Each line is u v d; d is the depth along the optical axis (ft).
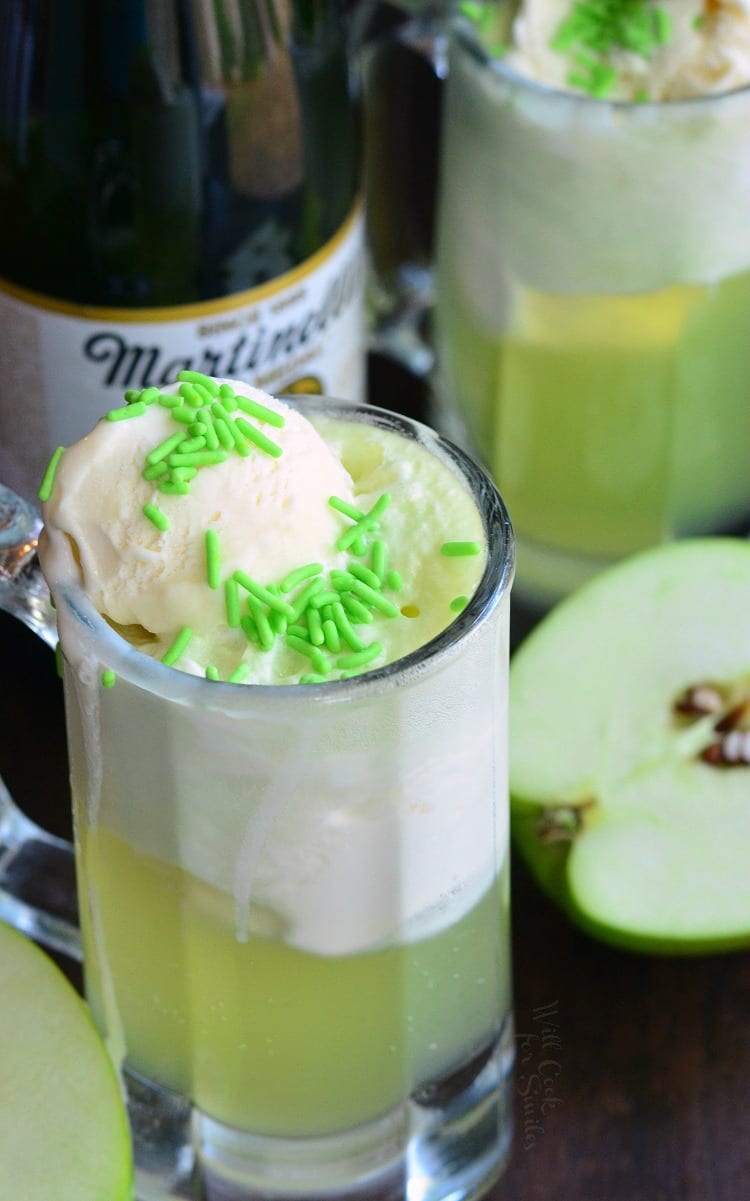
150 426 1.52
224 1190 1.73
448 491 1.56
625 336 2.04
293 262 2.02
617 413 2.08
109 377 1.99
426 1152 1.74
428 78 2.27
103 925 1.65
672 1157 1.79
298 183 2.01
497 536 1.54
